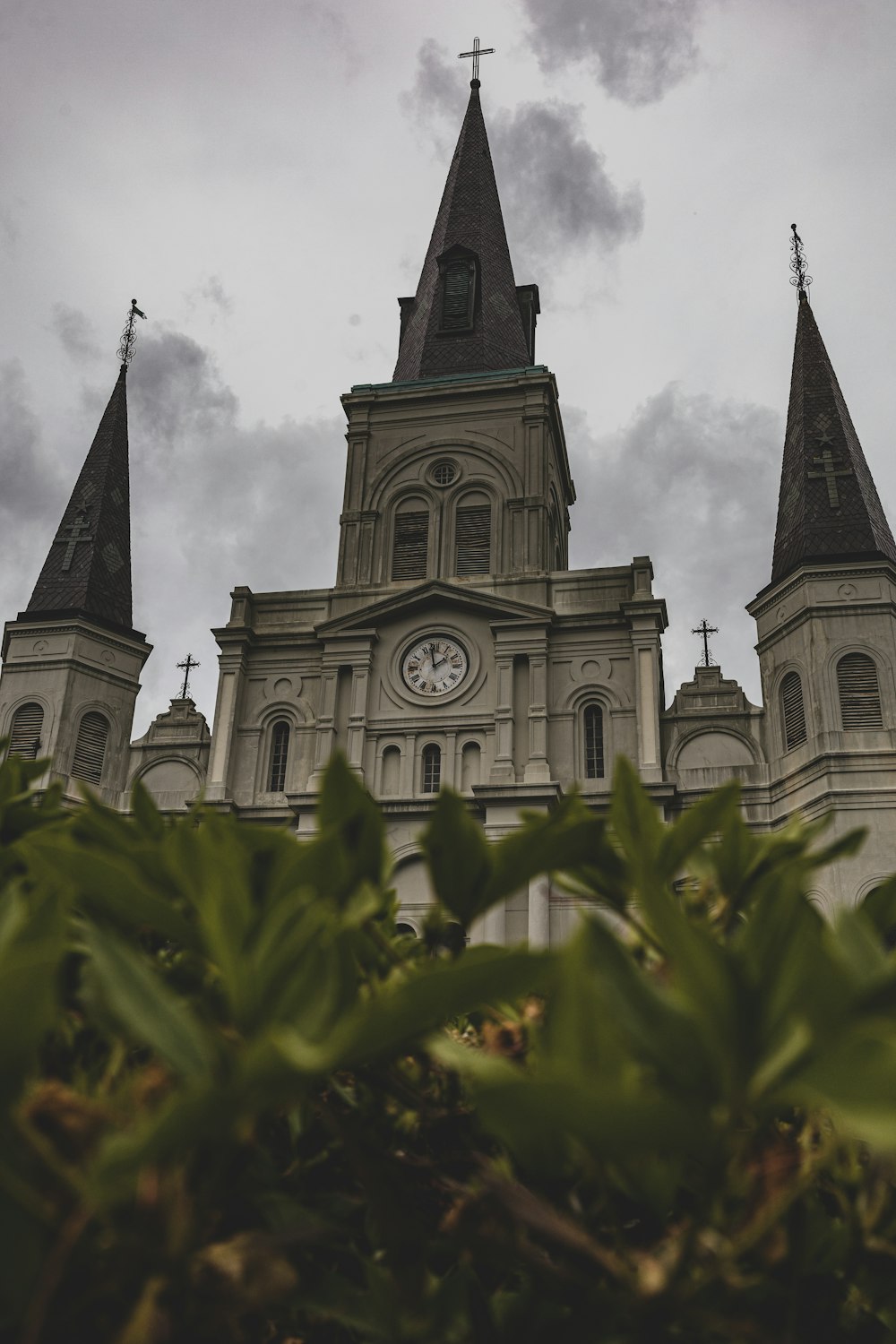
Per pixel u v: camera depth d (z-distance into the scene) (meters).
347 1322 0.95
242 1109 0.64
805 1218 0.93
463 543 33.66
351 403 36.16
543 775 29.52
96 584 34.59
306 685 32.56
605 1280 0.88
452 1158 1.13
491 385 35.19
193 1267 0.72
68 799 31.38
